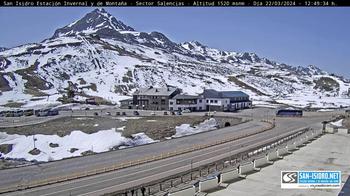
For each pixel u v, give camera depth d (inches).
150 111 4697.3
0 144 2822.3
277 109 5236.2
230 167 1460.4
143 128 3203.7
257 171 1264.8
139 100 5078.7
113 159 1796.3
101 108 5142.7
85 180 1374.3
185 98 4864.7
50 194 1196.5
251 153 1770.4
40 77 7007.9
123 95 6628.9
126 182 1338.6
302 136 2407.7
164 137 3024.1
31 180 1387.8
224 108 4867.1
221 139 2449.6
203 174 1353.3
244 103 5369.1
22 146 2785.4
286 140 2203.5
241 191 1040.2
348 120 3754.9
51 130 3169.3
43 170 1560.0
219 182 1120.8
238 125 3304.6
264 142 2292.1
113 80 7490.2
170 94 4906.5
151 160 1739.7
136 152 1990.7
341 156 1569.9
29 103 5344.5
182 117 3826.3
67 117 3880.4
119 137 2920.8
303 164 1390.3
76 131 3105.3
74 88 6786.4
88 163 1701.5
